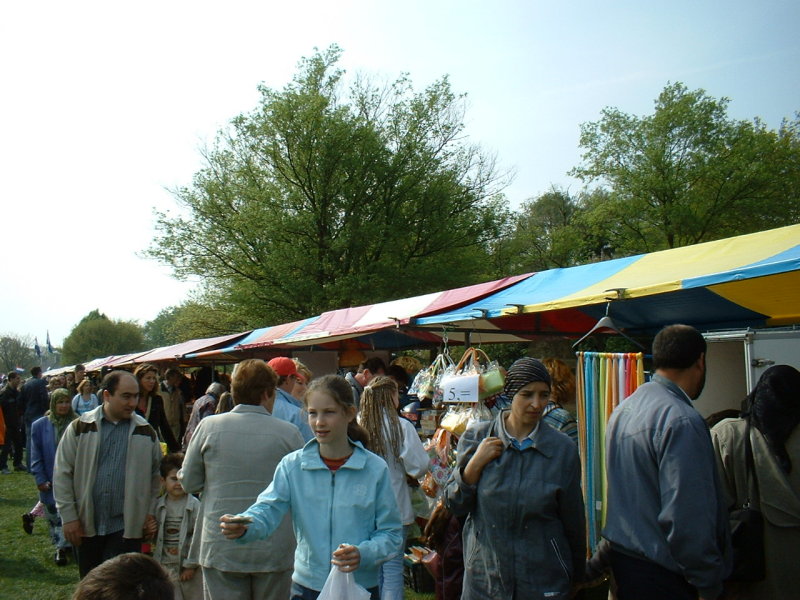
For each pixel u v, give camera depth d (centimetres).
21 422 1366
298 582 284
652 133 2414
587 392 426
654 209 2373
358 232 2434
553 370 447
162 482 468
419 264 2542
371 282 2412
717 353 523
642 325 685
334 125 2477
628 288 423
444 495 311
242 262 2566
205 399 839
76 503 433
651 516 262
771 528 308
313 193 2541
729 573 261
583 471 428
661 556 257
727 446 329
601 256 2716
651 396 275
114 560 181
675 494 246
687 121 2353
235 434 363
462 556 408
